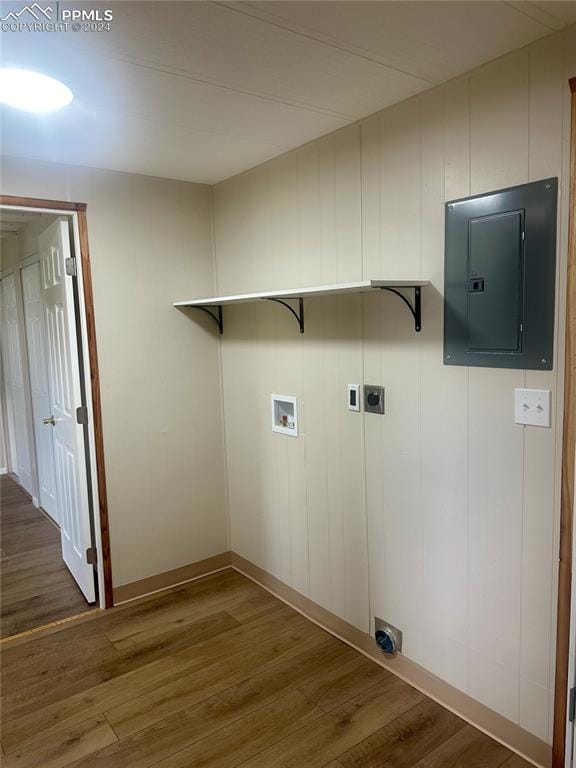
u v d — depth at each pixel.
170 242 2.98
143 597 2.99
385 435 2.19
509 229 1.68
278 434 2.81
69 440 2.94
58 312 2.91
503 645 1.84
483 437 1.83
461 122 1.79
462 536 1.93
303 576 2.75
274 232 2.67
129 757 1.87
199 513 3.20
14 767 1.84
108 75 1.68
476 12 1.39
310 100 1.93
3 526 4.10
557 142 1.55
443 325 1.92
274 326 2.75
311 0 1.30
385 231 2.10
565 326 1.57
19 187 2.50
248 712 2.06
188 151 2.47
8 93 1.78
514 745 1.84
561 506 1.61
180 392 3.08
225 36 1.47
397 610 2.24
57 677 2.30
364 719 2.01
